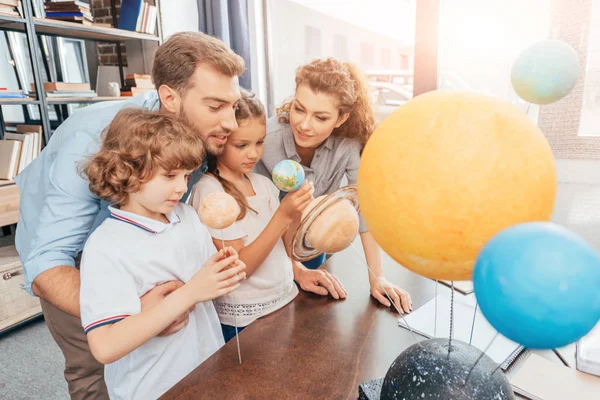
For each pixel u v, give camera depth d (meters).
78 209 0.88
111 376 0.80
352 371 0.63
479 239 0.36
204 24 2.88
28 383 1.59
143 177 0.73
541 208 0.37
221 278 0.68
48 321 1.09
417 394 0.44
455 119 0.37
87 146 0.89
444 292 0.90
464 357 0.45
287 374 0.63
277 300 0.98
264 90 3.27
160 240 0.80
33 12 2.09
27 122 2.42
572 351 0.69
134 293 0.73
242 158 0.94
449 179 0.35
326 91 0.89
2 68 2.26
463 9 1.12
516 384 0.60
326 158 1.13
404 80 2.98
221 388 0.60
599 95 0.98
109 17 2.82
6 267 1.84
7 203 1.98
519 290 0.28
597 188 1.01
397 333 0.73
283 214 0.85
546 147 0.38
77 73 2.71
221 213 0.63
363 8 3.90
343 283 0.94
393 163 0.38
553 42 0.46
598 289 0.27
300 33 3.38
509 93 1.13
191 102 0.85
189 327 0.82
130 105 1.03
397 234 0.39
